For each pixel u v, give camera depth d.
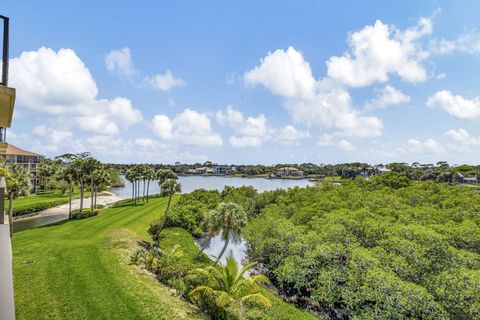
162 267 21.41
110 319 13.91
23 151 83.81
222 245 40.81
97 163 51.88
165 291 18.22
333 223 32.44
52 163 94.25
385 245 26.27
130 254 25.08
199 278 19.56
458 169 153.50
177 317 15.02
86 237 32.78
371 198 48.09
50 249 24.86
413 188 64.00
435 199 50.34
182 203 59.28
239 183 181.12
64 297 15.55
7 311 3.79
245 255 36.91
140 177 72.00
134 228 39.94
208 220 29.67
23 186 38.31
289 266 25.61
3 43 5.12
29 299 15.06
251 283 19.03
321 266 25.84
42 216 53.59
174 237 37.31
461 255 23.50
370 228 29.75
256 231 35.75
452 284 19.75
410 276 22.30
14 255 22.83
